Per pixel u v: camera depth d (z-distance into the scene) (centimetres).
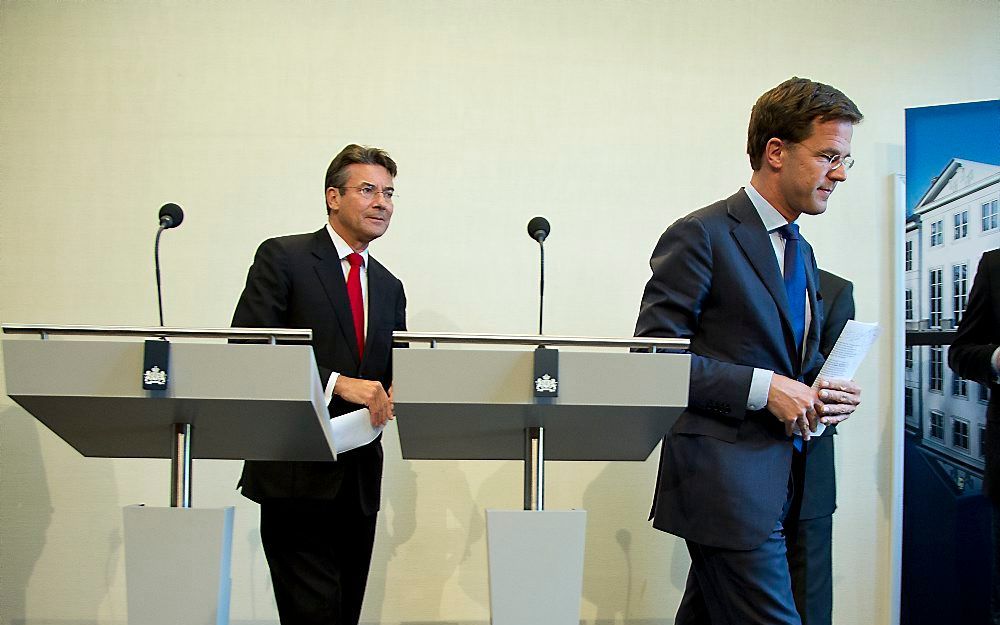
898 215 365
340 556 279
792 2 377
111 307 351
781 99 239
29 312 350
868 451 362
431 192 362
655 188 369
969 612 330
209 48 362
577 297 362
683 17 375
